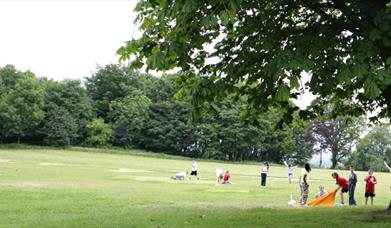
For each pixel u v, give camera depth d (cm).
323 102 1648
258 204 1983
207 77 1069
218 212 1548
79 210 1628
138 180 3350
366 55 921
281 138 11150
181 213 1519
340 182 2219
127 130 11206
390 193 3150
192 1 805
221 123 10819
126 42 1061
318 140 12175
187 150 11431
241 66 1098
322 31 1066
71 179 3127
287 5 1144
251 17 1127
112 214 1498
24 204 1761
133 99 11556
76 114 10906
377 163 11519
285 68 852
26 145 9769
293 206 1914
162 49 964
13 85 10569
